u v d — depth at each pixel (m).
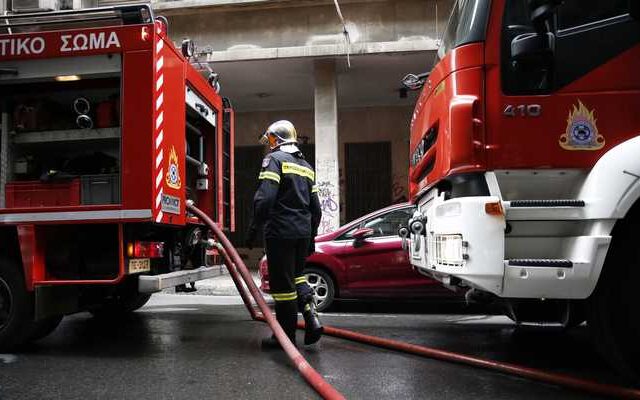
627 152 3.27
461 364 4.18
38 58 4.62
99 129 4.74
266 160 4.53
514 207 3.40
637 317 3.33
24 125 4.87
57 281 4.54
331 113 11.28
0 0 10.88
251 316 6.57
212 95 6.18
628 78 3.47
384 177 14.38
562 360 4.36
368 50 10.87
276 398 3.39
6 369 4.14
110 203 4.65
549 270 3.26
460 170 3.51
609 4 3.53
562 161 3.47
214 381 3.76
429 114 4.19
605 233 3.28
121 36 4.53
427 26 10.92
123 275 4.47
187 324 6.18
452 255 3.46
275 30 11.32
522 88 3.55
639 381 3.39
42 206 4.66
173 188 4.79
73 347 4.94
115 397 3.43
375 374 3.93
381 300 7.14
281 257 4.56
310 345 4.92
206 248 5.96
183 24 11.56
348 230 7.35
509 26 3.60
